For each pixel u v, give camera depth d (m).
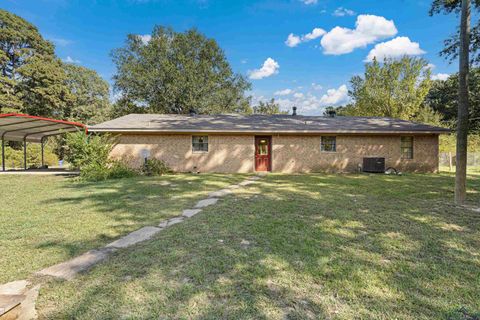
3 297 1.99
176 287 2.32
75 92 32.12
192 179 9.80
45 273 2.56
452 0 7.30
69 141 9.88
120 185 8.20
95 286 2.32
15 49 25.08
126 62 23.30
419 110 23.72
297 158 12.95
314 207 5.30
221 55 25.08
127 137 12.47
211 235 3.63
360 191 7.25
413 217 4.57
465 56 5.77
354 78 25.00
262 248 3.18
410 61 22.06
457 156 5.80
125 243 3.36
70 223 4.22
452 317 1.92
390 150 12.95
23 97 24.31
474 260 2.89
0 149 19.03
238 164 12.91
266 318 1.90
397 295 2.21
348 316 1.94
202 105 22.67
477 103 12.22
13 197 6.29
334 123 13.62
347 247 3.23
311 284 2.38
